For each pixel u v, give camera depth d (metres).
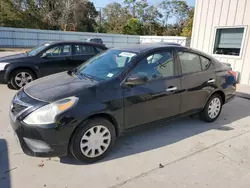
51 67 6.53
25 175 2.57
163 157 3.02
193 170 2.75
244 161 2.99
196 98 3.86
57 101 2.57
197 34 9.03
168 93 3.40
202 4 8.65
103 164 2.82
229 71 4.47
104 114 2.83
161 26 48.00
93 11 45.12
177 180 2.55
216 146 3.37
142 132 3.78
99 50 7.26
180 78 3.56
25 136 2.57
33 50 6.91
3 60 6.21
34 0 35.72
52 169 2.69
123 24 46.28
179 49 3.67
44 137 2.50
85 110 2.63
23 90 3.04
